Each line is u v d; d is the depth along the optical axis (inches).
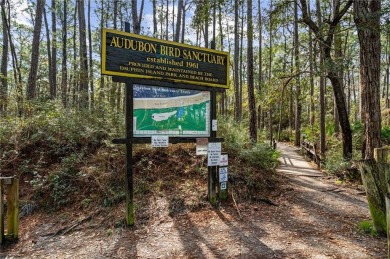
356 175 334.6
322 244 167.5
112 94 400.8
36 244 178.9
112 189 249.0
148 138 209.2
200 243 172.1
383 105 999.0
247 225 201.3
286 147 844.0
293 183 327.0
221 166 247.3
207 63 240.1
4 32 636.1
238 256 153.6
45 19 768.3
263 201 254.2
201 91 238.7
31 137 309.1
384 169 178.1
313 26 418.0
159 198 239.3
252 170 304.7
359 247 162.1
